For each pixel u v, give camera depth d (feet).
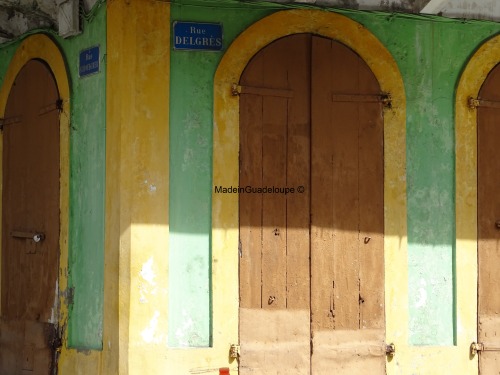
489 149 29.45
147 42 26.61
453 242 29.04
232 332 27.07
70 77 29.01
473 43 29.43
